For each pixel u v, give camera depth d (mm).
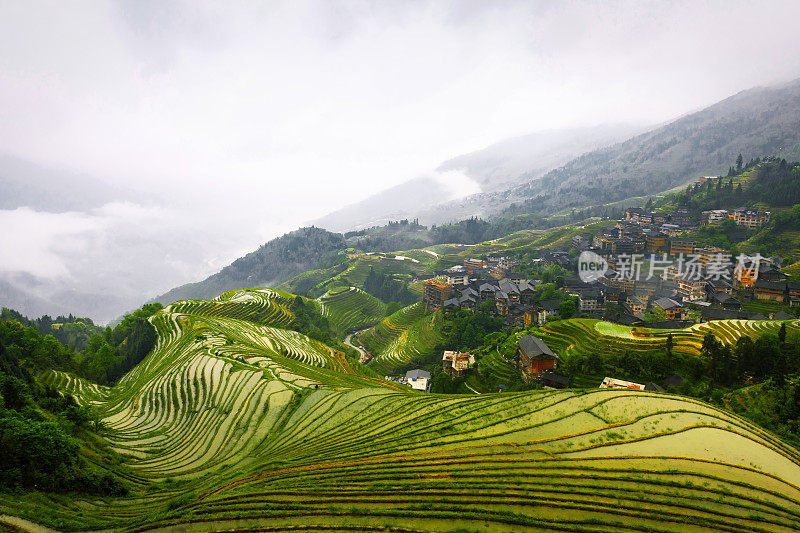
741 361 81500
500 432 46812
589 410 48938
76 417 58969
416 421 53250
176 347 110500
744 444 41750
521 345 104500
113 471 49375
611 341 101375
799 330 89688
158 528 33656
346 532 31547
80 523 34031
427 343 150125
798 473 38125
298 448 51656
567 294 152250
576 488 36000
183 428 67875
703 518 31938
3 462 37281
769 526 31562
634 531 30938
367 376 118125
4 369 63312
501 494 35281
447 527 31469
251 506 35281
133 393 89250
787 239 170875
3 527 30688
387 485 37656
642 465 39156
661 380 86938
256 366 86188
